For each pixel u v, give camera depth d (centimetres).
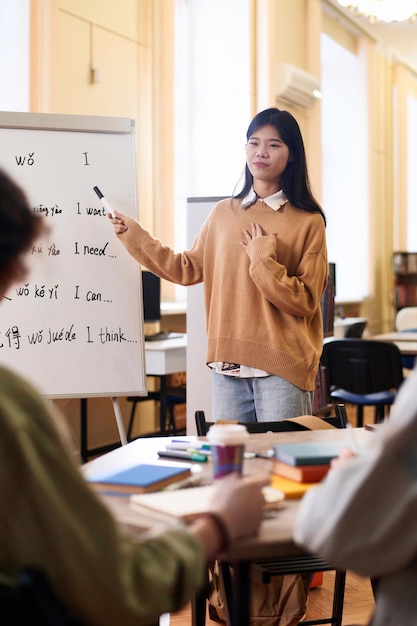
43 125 296
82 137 299
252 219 257
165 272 275
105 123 301
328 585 297
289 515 130
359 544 106
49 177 293
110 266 295
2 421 95
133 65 552
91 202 295
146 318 498
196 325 367
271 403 249
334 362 500
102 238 295
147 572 102
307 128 790
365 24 917
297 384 247
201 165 643
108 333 293
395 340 566
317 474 147
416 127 1191
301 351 249
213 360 258
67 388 288
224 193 638
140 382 295
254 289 252
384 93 1032
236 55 646
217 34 646
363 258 960
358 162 960
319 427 212
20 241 109
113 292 295
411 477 105
